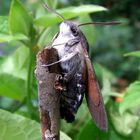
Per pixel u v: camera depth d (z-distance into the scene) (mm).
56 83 129
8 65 182
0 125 145
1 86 178
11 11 163
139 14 621
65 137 147
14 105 188
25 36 164
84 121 188
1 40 156
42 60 129
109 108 180
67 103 137
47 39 182
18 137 146
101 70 204
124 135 177
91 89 140
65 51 138
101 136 172
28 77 173
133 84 164
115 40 574
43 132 129
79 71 140
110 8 570
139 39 588
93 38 191
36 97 179
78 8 164
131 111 186
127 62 552
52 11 165
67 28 143
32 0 384
